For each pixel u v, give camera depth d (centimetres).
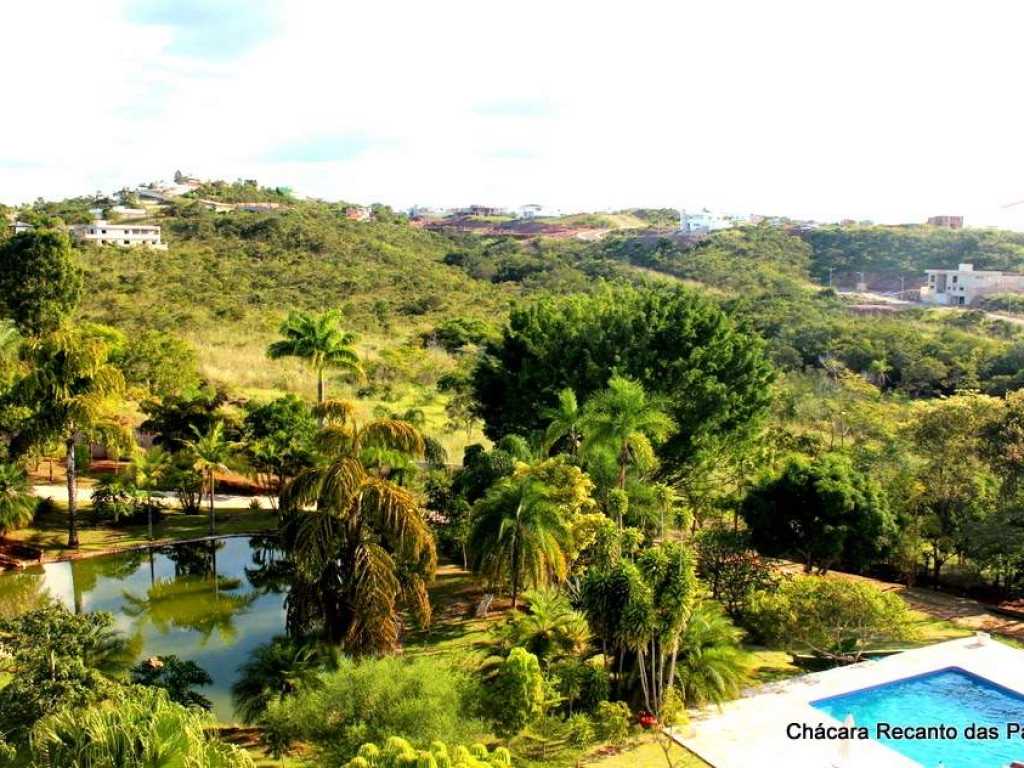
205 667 2659
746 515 3297
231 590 3462
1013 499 3189
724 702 2309
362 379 6481
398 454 2695
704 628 2334
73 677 1756
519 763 1958
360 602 2308
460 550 3656
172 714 1202
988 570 3409
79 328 5559
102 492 4100
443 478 3891
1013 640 2789
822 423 5328
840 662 2592
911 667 2509
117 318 7131
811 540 3125
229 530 4178
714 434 4022
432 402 6347
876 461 3719
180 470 4262
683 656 2302
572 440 3656
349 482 2312
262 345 7131
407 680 1903
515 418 4312
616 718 2055
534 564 2688
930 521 3381
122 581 3550
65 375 3794
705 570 3012
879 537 3119
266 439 4281
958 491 3316
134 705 1264
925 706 2305
